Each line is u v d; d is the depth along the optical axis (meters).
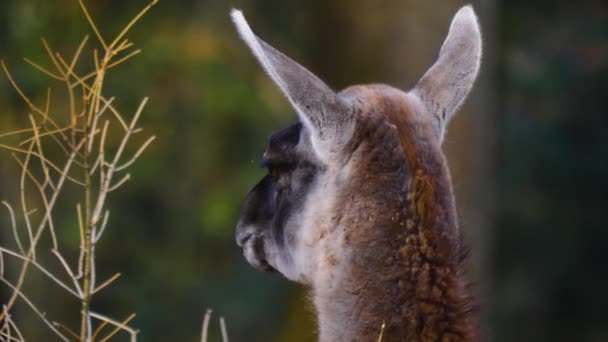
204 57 32.09
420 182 9.55
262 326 32.97
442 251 9.53
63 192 28.75
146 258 33.56
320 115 9.75
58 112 26.30
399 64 21.25
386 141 9.74
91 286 10.19
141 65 30.61
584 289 37.84
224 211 33.03
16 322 23.70
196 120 33.16
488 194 21.33
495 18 22.84
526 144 36.88
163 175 33.53
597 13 37.41
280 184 10.45
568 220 37.53
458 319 9.47
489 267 21.19
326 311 9.77
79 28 28.02
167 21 31.70
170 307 33.00
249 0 32.09
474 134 20.53
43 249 29.03
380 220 9.62
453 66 10.86
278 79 9.70
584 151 37.25
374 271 9.57
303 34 24.50
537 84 36.28
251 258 10.94
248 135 33.69
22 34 27.45
